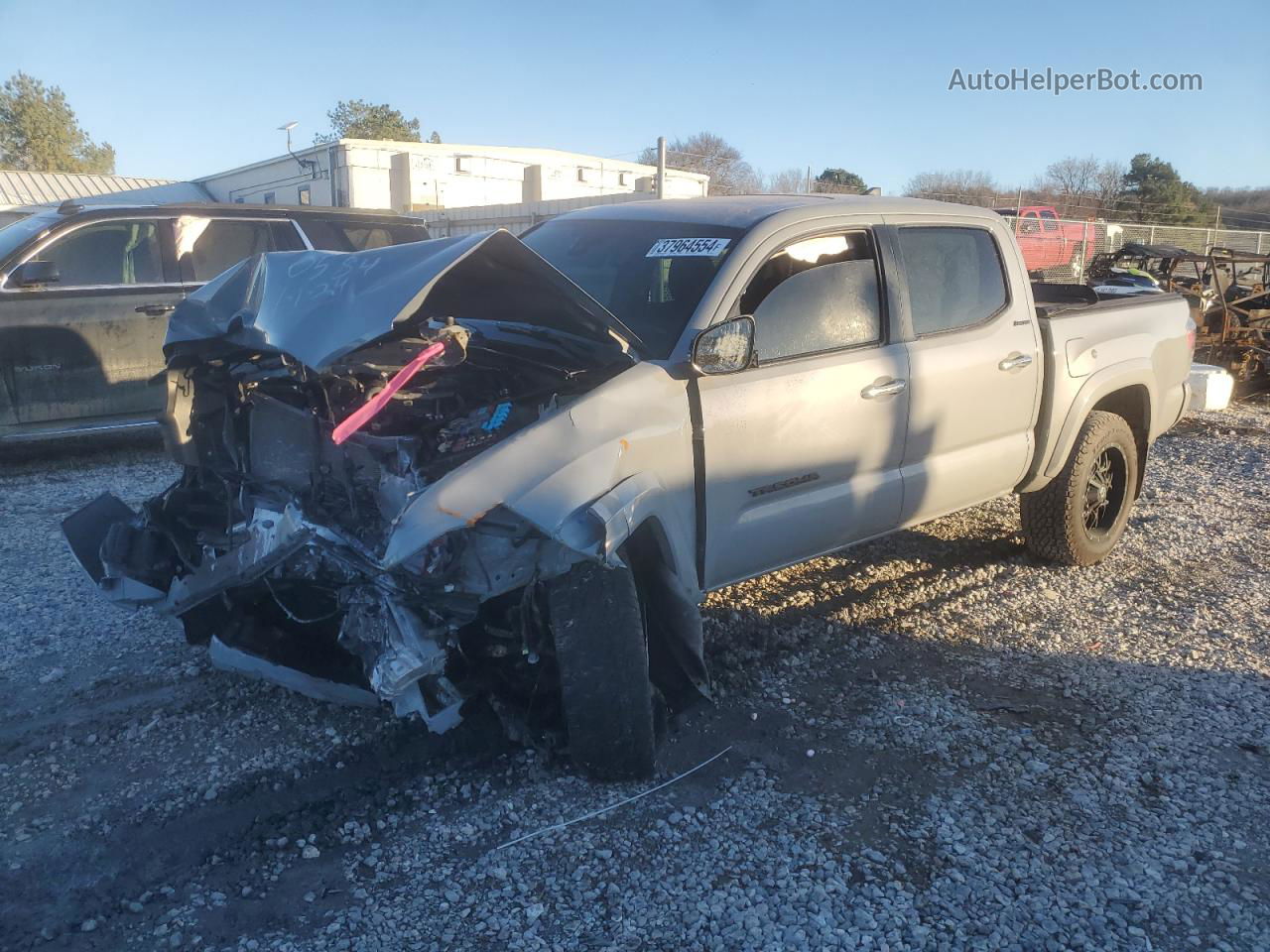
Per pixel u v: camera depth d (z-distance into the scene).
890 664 4.40
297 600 3.54
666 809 3.27
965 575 5.55
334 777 3.40
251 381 3.76
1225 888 2.98
